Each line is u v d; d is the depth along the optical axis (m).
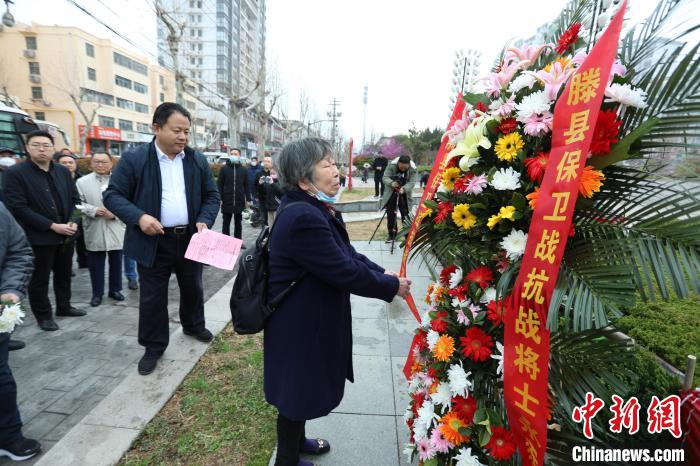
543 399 1.24
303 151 1.65
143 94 44.12
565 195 1.16
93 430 2.32
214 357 3.16
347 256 1.63
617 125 1.20
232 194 7.06
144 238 2.86
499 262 1.50
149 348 2.96
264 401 2.61
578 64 1.33
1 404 2.07
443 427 1.56
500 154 1.40
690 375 1.62
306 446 2.13
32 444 2.18
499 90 1.53
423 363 1.96
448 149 1.83
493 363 1.60
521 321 1.29
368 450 2.19
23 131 9.35
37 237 3.48
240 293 1.73
